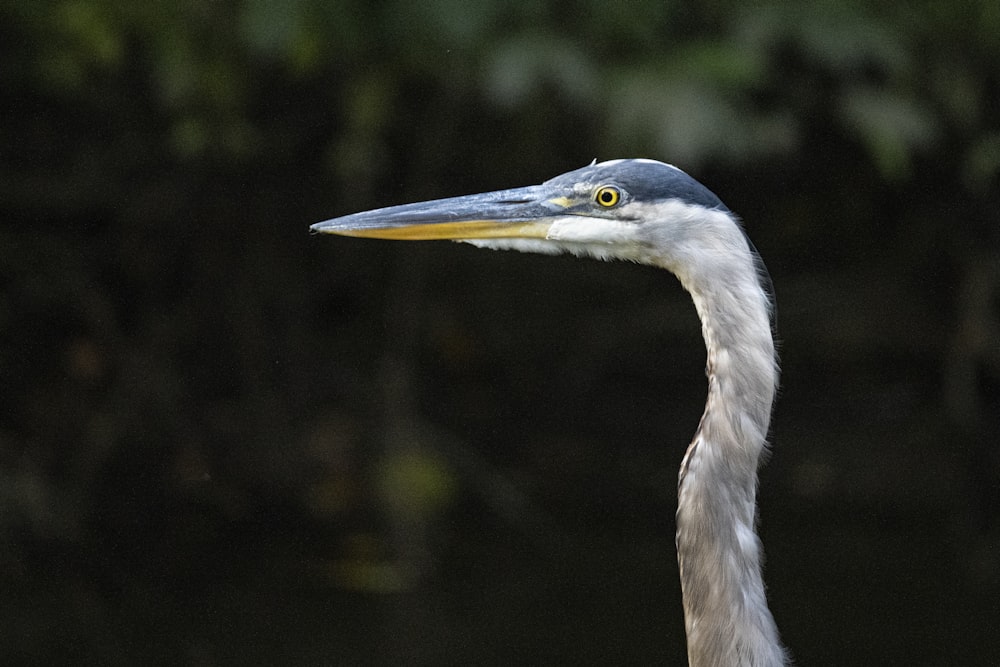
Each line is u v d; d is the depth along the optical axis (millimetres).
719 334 4812
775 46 10695
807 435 12750
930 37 11086
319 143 12531
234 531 11477
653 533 11297
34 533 11172
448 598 9977
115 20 10578
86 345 12492
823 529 11266
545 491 12219
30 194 12109
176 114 11797
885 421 12820
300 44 10430
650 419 13062
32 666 8703
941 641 8859
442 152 12398
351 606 9828
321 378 12914
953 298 13023
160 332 12680
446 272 13492
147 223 12562
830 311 13180
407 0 10109
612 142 9977
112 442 12219
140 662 8836
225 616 9633
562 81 9688
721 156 10852
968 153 11906
